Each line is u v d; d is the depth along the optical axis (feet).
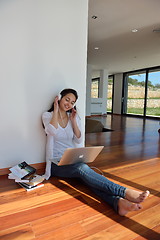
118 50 19.74
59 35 6.27
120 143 10.59
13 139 5.84
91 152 5.11
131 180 5.59
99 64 27.58
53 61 6.26
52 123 5.46
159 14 11.62
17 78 5.67
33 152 6.26
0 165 5.73
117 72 35.06
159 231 3.44
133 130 15.92
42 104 6.23
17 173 5.36
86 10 6.78
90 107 30.27
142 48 18.90
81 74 6.93
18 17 5.49
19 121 5.88
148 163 7.18
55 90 6.42
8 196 4.50
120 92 36.06
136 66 28.48
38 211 3.95
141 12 11.37
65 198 4.50
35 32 5.82
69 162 4.91
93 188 4.62
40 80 6.08
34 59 5.90
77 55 6.75
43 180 5.44
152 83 28.94
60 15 6.21
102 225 3.56
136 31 14.38
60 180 5.49
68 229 3.42
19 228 3.41
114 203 3.93
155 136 13.06
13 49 5.51
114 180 5.57
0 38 5.29
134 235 3.32
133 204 3.64
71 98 5.66
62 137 5.82
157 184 5.36
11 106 5.68
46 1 5.89
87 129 17.49
